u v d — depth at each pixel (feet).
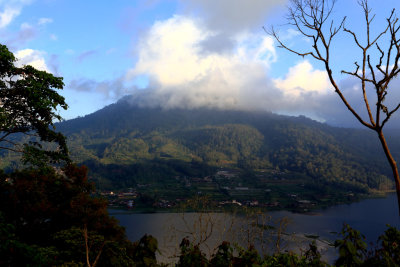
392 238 11.20
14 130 45.32
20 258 12.66
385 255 10.49
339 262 11.10
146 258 13.78
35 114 45.27
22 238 35.68
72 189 44.96
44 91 43.98
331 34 11.54
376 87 10.57
